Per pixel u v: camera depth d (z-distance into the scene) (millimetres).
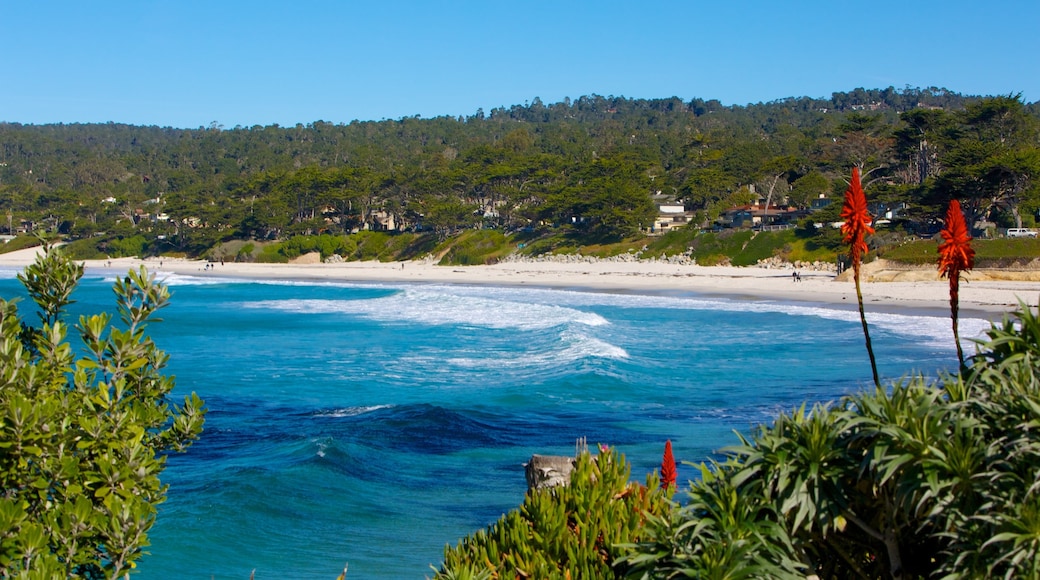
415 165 162500
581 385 28891
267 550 14305
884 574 5883
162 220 155250
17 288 78812
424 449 21016
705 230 103688
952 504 5047
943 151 92312
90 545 6148
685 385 29234
